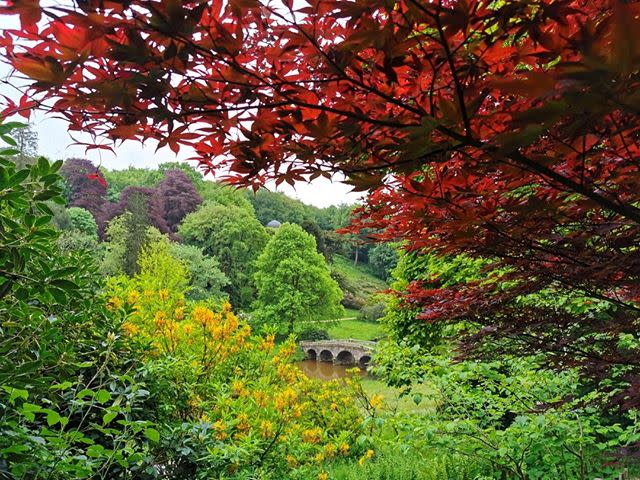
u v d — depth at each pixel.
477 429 2.89
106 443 2.74
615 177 1.05
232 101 0.90
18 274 1.33
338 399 6.00
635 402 1.65
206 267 26.84
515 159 0.91
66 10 0.67
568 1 0.69
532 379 3.11
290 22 0.75
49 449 1.72
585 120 0.64
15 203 1.39
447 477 3.65
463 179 1.19
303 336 29.20
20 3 0.66
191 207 38.66
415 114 0.94
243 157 1.09
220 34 0.77
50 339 1.87
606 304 2.51
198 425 3.07
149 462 2.70
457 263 3.95
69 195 36.22
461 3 0.70
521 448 2.88
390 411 5.79
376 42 0.75
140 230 27.30
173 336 4.50
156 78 0.76
